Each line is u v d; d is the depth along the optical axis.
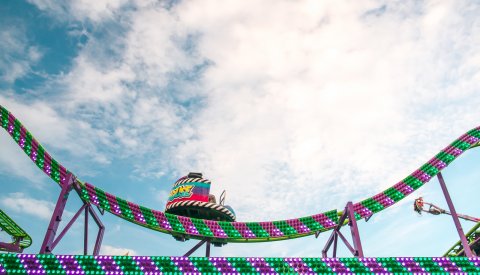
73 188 31.44
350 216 33.16
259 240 39.00
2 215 39.62
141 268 25.56
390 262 27.25
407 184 40.84
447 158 41.56
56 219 27.69
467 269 26.88
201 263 26.36
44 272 24.41
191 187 45.44
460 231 35.53
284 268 26.50
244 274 26.00
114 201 35.03
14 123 30.48
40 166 30.61
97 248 32.81
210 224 38.62
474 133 43.41
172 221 37.53
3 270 24.06
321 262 27.03
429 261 27.41
